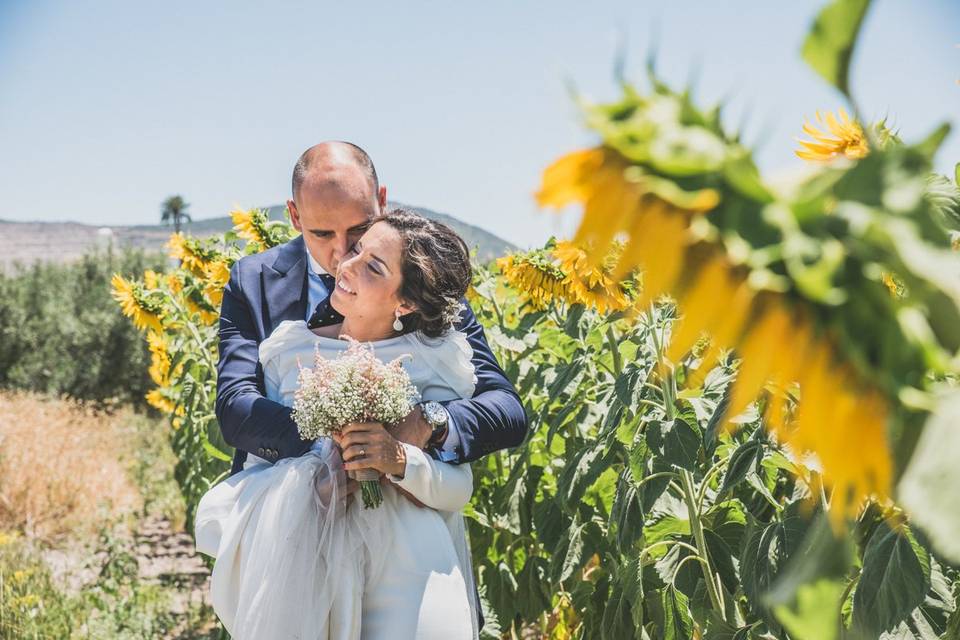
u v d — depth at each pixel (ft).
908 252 1.44
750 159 1.51
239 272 8.62
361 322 7.70
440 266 7.61
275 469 7.38
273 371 7.94
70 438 34.71
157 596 18.51
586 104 1.56
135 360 54.54
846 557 1.63
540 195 1.59
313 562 6.93
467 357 7.88
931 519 1.41
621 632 8.77
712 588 7.85
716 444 8.73
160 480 32.73
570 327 11.44
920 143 1.48
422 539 7.17
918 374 1.53
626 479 8.48
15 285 61.16
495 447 7.80
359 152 8.50
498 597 12.25
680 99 1.56
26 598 16.42
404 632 6.93
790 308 1.53
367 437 6.96
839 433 1.55
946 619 5.95
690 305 1.55
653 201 1.55
